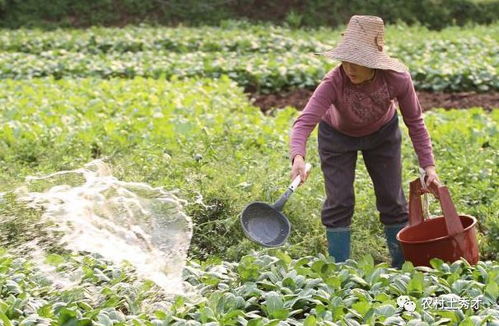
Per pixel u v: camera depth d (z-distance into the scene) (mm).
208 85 17234
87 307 6074
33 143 11461
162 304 6340
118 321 5895
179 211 7543
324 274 6773
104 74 19203
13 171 10125
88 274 6555
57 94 15461
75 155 11102
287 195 7117
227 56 21297
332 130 7832
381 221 8156
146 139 11742
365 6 30109
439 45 22469
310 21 29422
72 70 19344
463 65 19000
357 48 7227
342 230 7844
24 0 29016
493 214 9195
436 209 9219
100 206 7527
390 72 7438
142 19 29328
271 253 7957
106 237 7230
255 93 18016
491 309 6113
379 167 7926
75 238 7164
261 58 20531
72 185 8359
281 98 17688
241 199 8859
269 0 30000
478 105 16938
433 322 5922
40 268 6746
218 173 9453
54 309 6031
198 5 29625
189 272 6898
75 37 23562
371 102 7504
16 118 13031
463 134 12594
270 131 12516
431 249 7242
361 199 9320
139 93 15281
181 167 9727
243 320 5883
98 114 13609
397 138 7867
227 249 8305
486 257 8727
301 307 6289
